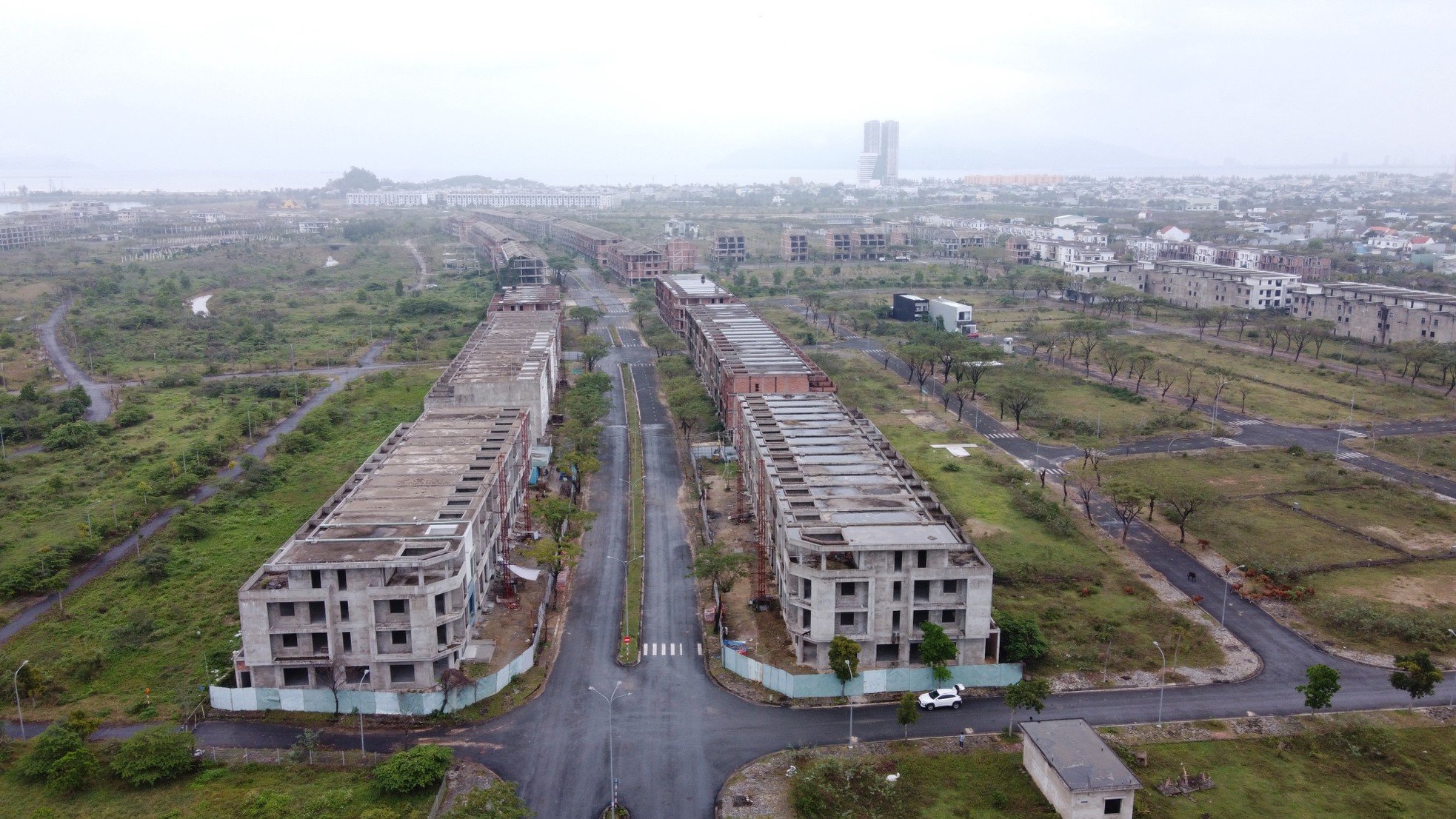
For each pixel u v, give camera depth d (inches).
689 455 7721.5
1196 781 3649.1
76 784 3631.9
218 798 3597.4
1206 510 6422.2
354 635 4178.2
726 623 4975.4
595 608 5182.1
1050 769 3521.2
